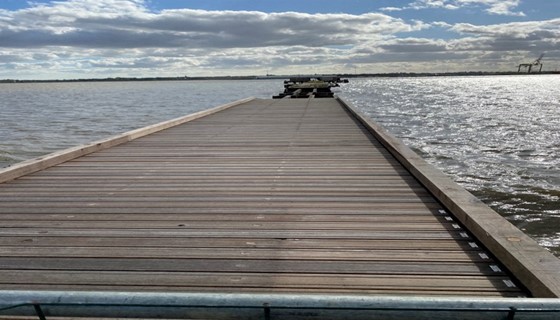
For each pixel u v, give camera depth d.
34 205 3.19
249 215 2.94
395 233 2.57
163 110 25.22
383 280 1.99
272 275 2.06
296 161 4.68
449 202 2.91
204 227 2.71
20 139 14.34
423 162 4.07
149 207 3.13
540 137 12.38
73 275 2.09
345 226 2.70
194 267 2.16
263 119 8.69
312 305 0.98
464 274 2.04
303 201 3.24
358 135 6.45
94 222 2.82
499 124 15.67
